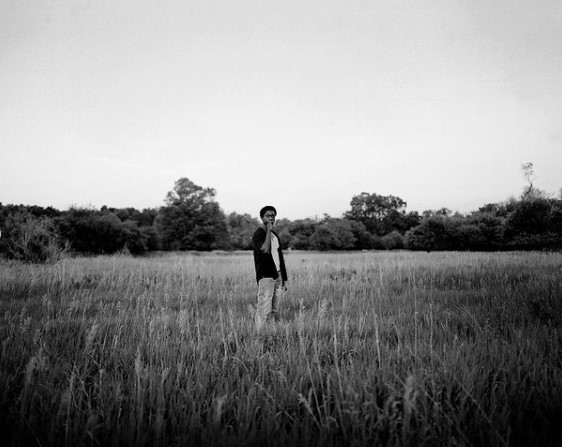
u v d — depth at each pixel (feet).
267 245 16.22
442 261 48.83
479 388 8.02
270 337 12.87
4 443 6.43
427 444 6.35
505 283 25.73
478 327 13.09
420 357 9.89
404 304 19.60
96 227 117.39
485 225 123.24
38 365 8.42
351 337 13.05
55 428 6.68
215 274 37.37
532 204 99.50
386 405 6.73
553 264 38.24
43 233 53.88
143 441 6.29
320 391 8.63
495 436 6.31
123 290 27.71
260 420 7.31
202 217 211.20
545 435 6.43
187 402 7.69
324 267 42.09
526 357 9.83
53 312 17.08
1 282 26.04
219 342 12.23
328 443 6.33
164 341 11.89
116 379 8.82
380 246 239.91
